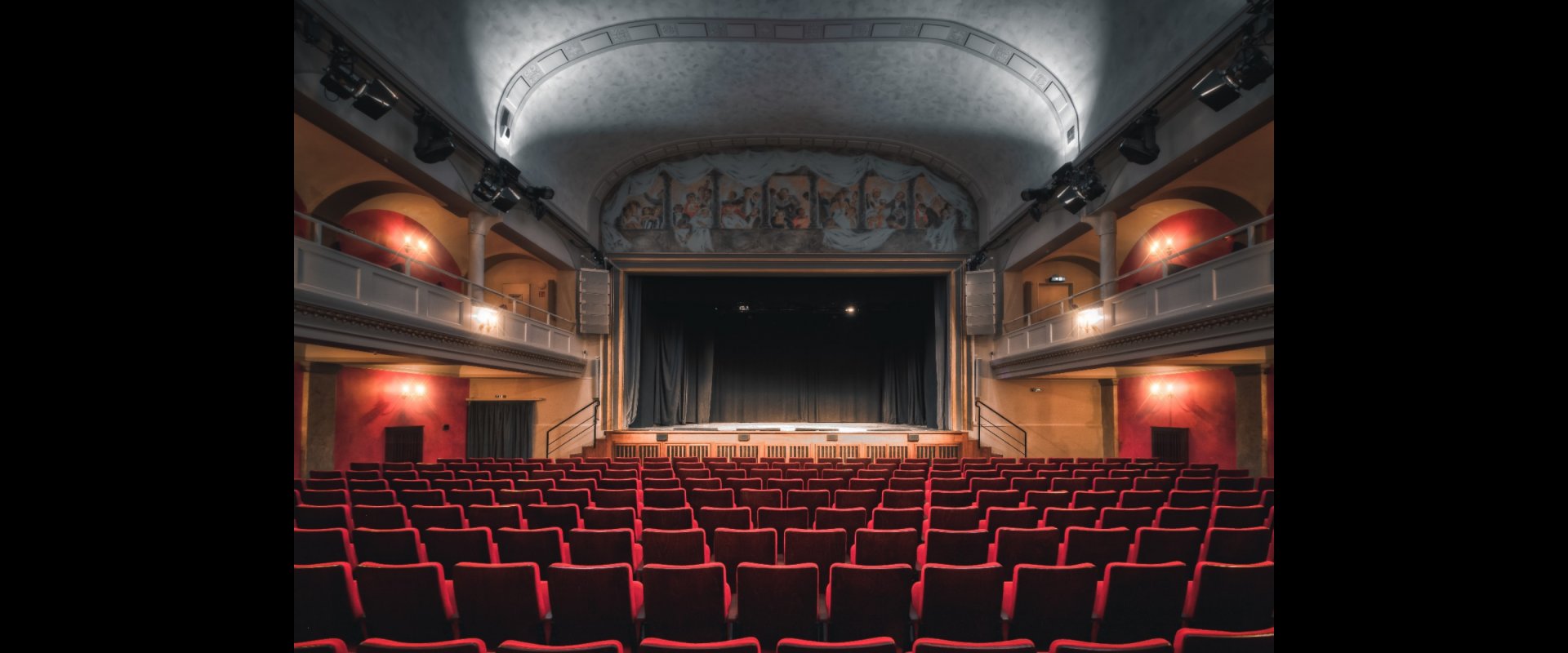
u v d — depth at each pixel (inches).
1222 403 527.5
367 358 455.8
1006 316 674.8
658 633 145.3
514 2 436.8
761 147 705.0
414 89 390.9
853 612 146.0
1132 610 146.1
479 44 442.9
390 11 364.2
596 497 271.3
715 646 96.7
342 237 498.3
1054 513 221.8
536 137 549.3
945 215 708.7
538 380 684.7
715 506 278.7
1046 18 452.4
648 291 765.3
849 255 700.7
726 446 669.3
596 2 461.1
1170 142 394.3
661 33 499.8
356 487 297.6
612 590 143.2
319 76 327.0
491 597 144.2
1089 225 518.9
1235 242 514.3
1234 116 336.5
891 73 558.3
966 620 144.5
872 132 665.0
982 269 703.7
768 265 700.7
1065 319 522.3
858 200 706.8
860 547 183.6
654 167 707.4
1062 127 519.5
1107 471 363.3
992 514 223.0
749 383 874.8
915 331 823.1
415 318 376.8
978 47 503.5
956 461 438.3
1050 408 698.8
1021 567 142.6
